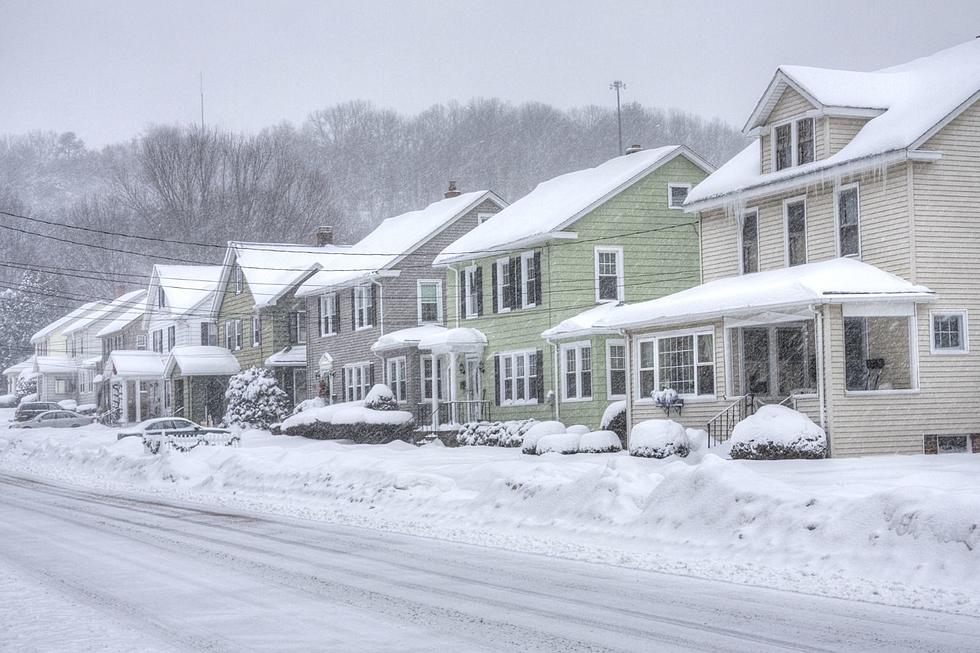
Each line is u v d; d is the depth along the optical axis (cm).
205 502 3788
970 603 1609
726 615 1560
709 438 4509
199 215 15988
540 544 2412
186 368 9750
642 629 1466
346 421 6969
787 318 4162
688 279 6344
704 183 5303
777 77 4681
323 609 1661
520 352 6356
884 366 4266
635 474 2681
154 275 11412
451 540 2558
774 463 3775
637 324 4872
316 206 16500
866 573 1856
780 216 4781
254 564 2188
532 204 6938
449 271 7150
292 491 3844
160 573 2081
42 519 3222
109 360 11412
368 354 7762
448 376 6850
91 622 1575
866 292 3978
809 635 1411
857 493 2595
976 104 4247
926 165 4169
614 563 2119
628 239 6197
